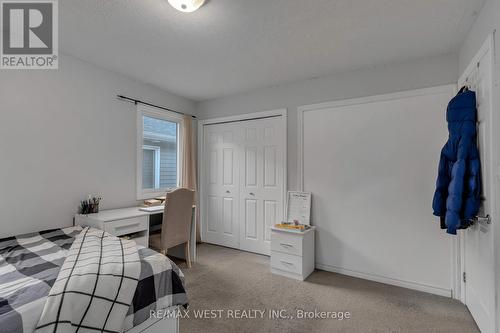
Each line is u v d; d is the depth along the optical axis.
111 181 2.81
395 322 1.88
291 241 2.69
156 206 2.95
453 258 2.26
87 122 2.59
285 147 3.19
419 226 2.42
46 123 2.29
